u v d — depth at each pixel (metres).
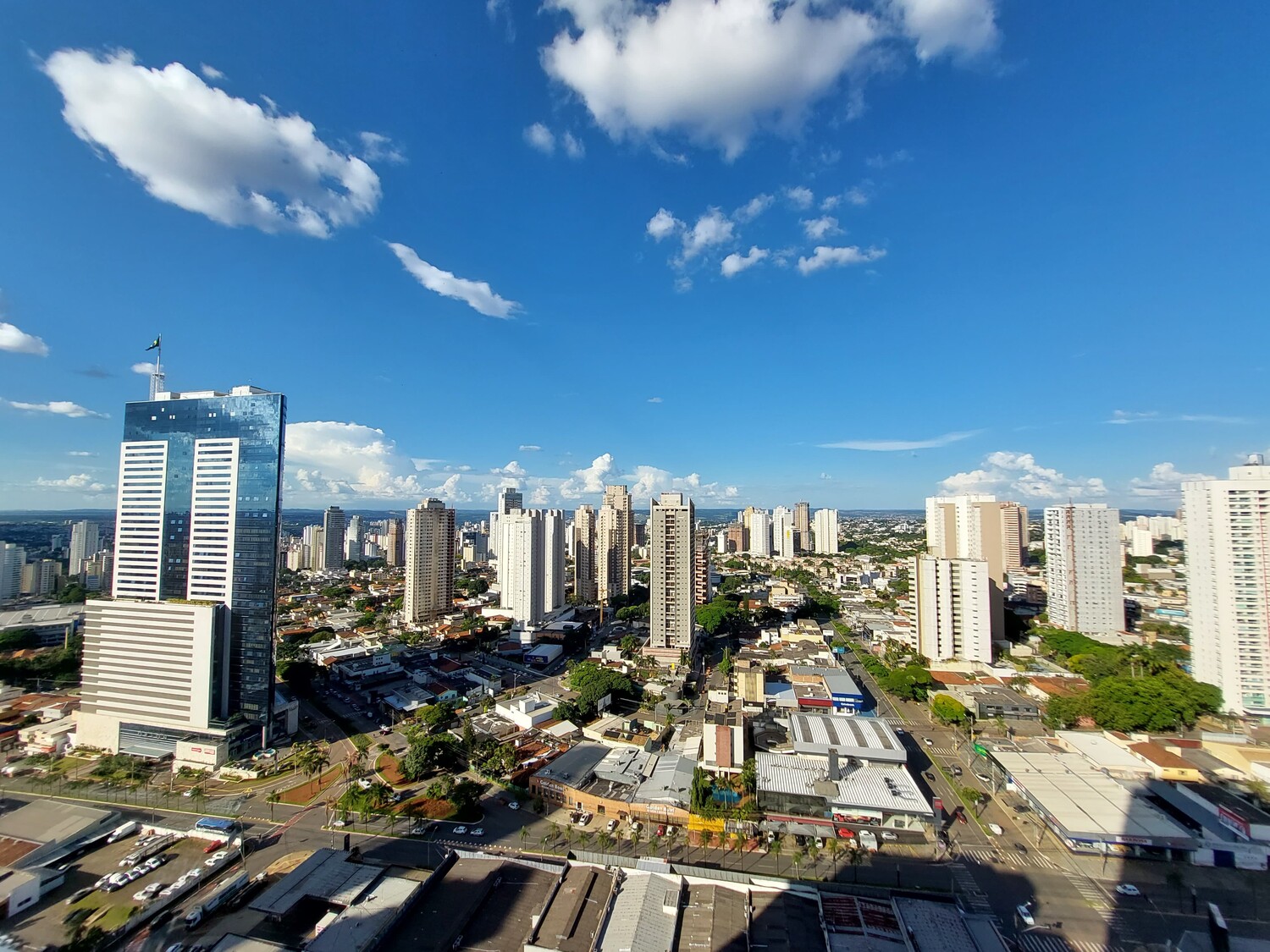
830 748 150.62
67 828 122.88
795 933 95.44
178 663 169.00
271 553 174.50
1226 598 188.50
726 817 125.81
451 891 101.62
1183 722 174.50
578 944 89.88
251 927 99.69
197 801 141.50
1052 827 126.81
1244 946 94.75
